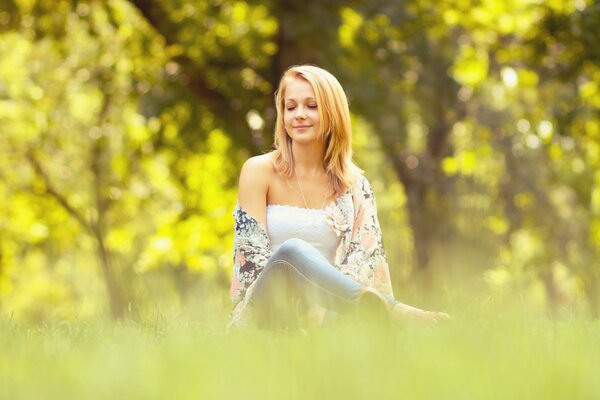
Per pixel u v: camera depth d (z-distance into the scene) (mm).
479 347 2803
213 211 17812
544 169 20188
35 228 22562
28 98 21172
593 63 14984
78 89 20797
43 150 21734
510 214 20656
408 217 20469
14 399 2152
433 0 15711
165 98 16031
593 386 2057
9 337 3891
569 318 4652
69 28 16984
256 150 16203
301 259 4402
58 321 5148
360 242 5273
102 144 20766
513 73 15773
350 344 2904
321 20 14672
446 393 2041
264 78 16109
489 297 4512
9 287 23484
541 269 19844
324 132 5324
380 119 16188
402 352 2803
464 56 16781
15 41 19609
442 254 17625
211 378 2305
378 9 15188
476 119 20609
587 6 14531
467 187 20703
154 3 15938
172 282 13117
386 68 15695
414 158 20984
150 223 21172
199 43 15961
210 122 16375
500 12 15531
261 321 4641
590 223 19578
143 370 2424
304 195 5332
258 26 15711
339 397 2045
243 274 5094
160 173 20750
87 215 21625
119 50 17734
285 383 2172
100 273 21859
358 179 5383
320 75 5359
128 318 5246
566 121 15594
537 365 2432
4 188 22156
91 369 2562
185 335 3873
